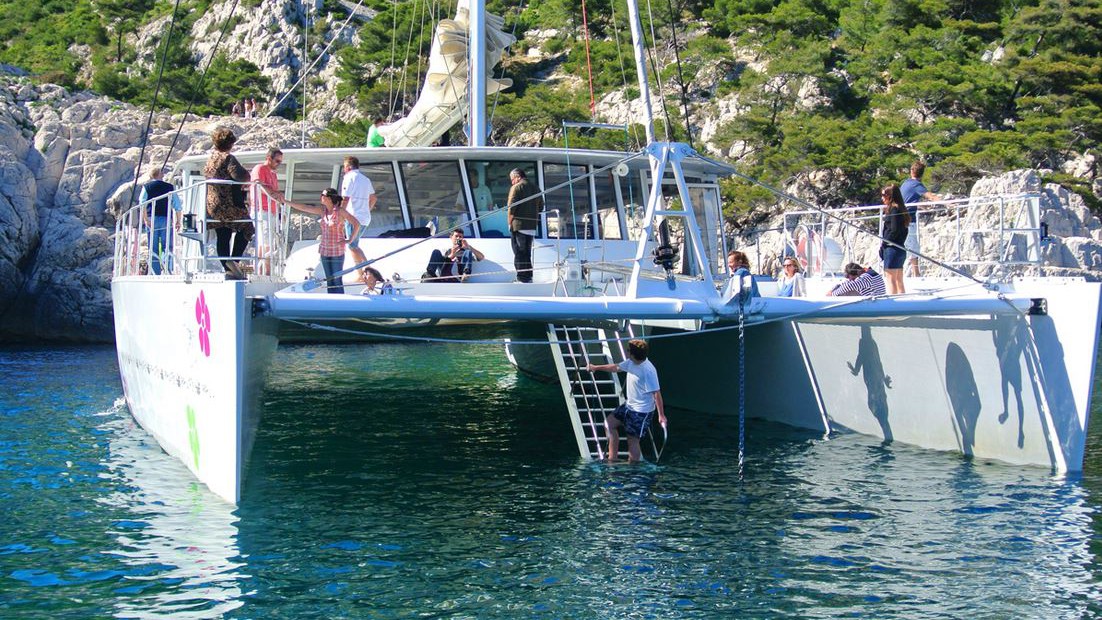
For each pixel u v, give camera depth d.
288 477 10.27
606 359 13.20
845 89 61.28
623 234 12.91
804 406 13.46
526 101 61.12
